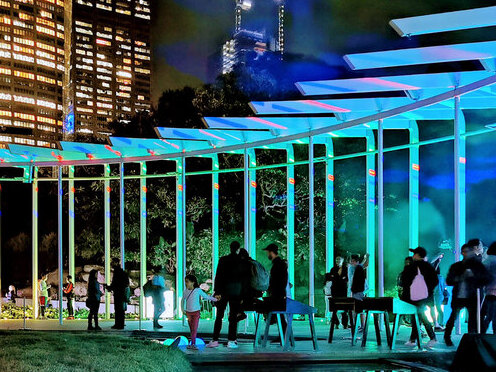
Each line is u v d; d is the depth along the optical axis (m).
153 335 15.23
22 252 35.56
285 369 9.81
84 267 30.77
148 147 18.61
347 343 11.97
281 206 26.38
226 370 9.88
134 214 29.36
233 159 27.66
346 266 13.73
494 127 14.45
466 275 10.69
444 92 12.80
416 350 10.57
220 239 27.36
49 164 19.98
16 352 9.52
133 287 28.66
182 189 18.58
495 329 10.30
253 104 14.38
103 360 9.05
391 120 15.61
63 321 19.69
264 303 11.12
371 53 11.02
